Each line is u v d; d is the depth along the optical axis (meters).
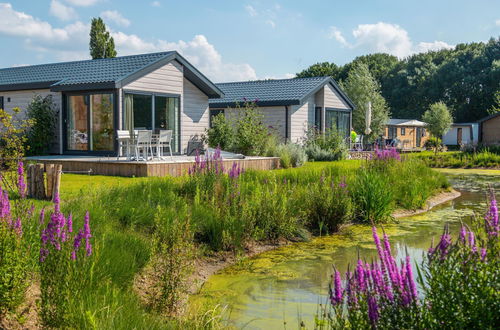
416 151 37.34
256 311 4.88
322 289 5.59
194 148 17.36
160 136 13.80
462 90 55.75
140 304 4.68
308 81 23.78
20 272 3.86
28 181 8.27
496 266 2.94
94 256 4.46
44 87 16.78
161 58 16.16
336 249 7.58
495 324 2.83
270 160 15.91
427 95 59.50
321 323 3.84
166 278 4.90
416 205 11.11
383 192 9.79
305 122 22.97
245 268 6.52
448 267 2.95
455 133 48.62
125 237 5.87
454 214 10.50
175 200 7.94
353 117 37.69
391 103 63.03
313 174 11.52
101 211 6.64
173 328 4.04
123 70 15.73
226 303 5.12
